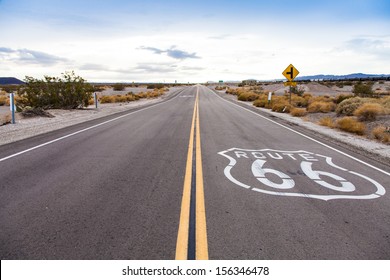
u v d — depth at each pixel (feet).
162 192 16.51
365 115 50.67
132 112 67.92
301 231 12.26
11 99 46.96
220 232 12.01
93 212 13.87
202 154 25.99
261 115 62.18
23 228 12.32
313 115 63.31
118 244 11.03
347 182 19.01
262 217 13.51
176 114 63.26
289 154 26.73
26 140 32.65
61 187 17.35
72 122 49.34
